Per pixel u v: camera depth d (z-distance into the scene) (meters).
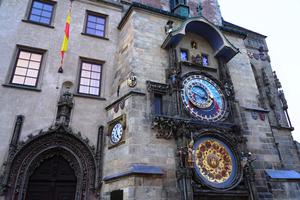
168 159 12.53
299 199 14.45
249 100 17.42
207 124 13.91
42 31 16.27
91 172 13.48
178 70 14.86
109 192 12.52
